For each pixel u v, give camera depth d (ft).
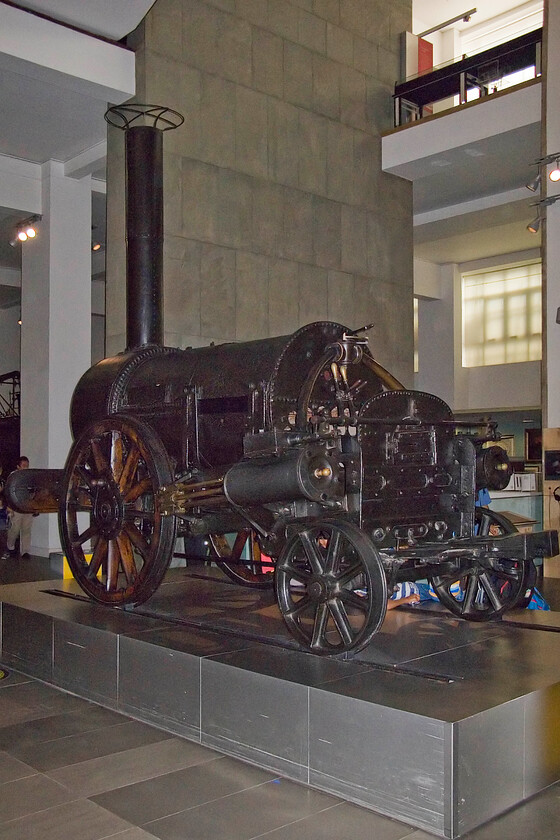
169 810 10.98
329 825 10.54
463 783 10.19
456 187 38.37
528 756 11.28
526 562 16.14
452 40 45.16
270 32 31.89
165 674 14.14
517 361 52.65
